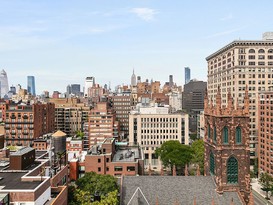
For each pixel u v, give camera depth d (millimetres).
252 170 185500
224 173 77375
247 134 77500
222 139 77438
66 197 67438
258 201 131750
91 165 125188
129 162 127625
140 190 76812
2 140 109438
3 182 60531
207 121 87250
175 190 78500
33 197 52750
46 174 71438
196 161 156125
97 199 85812
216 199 76312
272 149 155875
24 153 72812
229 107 77938
